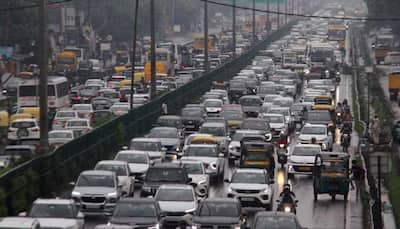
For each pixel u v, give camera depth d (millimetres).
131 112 137375
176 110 174125
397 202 87000
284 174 114250
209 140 119375
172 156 121188
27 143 138375
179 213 76250
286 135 139000
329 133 134375
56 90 169375
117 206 70250
